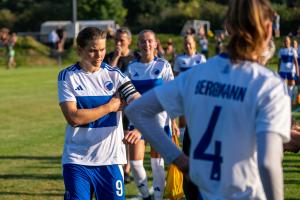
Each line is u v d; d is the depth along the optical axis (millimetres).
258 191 2867
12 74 36688
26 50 48875
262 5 2812
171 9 63875
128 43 9234
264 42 2859
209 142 2918
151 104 3104
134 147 7531
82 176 5387
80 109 5305
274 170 2684
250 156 2850
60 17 68625
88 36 5340
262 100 2777
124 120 8508
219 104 2893
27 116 17422
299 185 8766
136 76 8273
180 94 3064
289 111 2793
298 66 20875
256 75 2840
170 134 7531
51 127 15219
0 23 70125
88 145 5398
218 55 3051
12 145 12508
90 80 5410
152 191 8695
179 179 7035
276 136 2713
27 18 70062
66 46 53281
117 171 5484
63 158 5504
